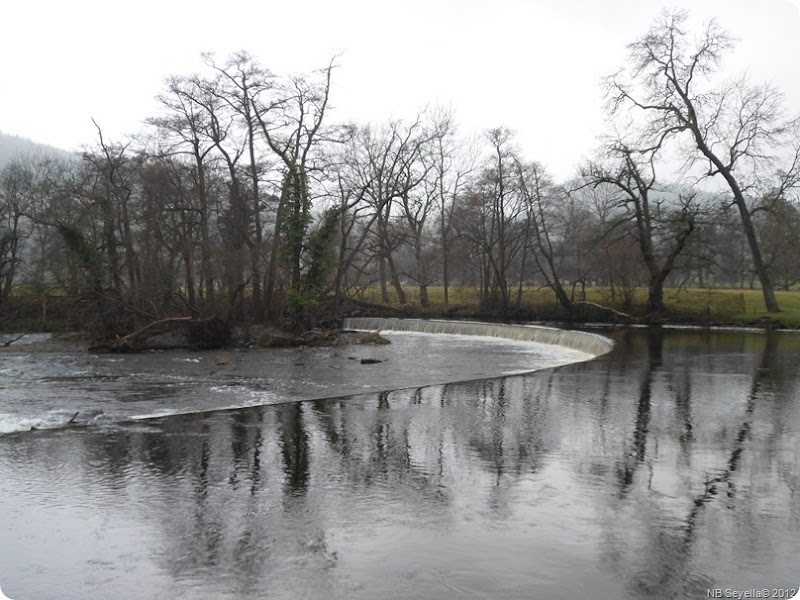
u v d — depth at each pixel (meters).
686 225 52.59
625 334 45.06
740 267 70.75
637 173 54.00
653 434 16.05
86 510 11.20
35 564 9.21
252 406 20.62
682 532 10.07
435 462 13.87
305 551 9.54
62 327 44.59
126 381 26.27
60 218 47.88
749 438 15.58
